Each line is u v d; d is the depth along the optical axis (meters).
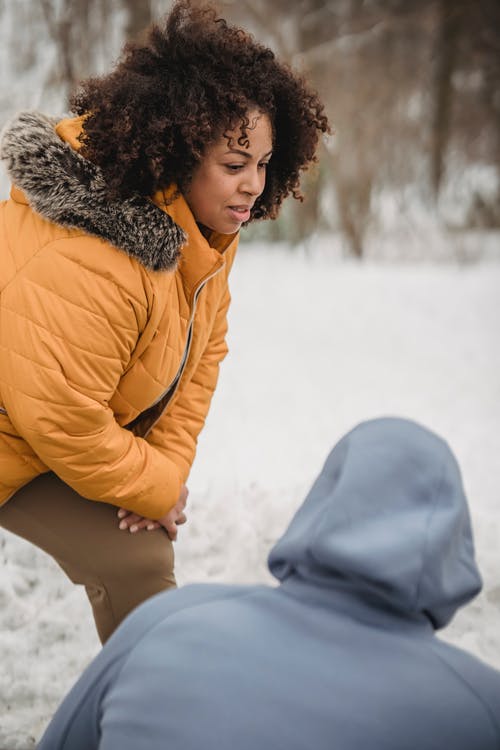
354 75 19.47
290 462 6.07
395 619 1.42
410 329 11.39
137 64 2.32
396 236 20.30
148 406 2.51
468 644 3.45
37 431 2.28
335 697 1.35
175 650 1.42
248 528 4.09
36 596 3.61
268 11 18.22
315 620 1.42
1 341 2.27
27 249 2.26
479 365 9.48
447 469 1.43
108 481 2.39
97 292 2.23
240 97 2.25
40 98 11.74
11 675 3.11
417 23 20.69
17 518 2.51
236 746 1.32
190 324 2.47
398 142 20.98
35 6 11.82
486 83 22.48
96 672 1.52
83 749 1.55
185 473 2.70
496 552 4.08
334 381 8.60
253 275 15.59
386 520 1.39
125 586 2.50
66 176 2.20
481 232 21.06
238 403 7.60
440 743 1.33
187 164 2.28
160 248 2.25
